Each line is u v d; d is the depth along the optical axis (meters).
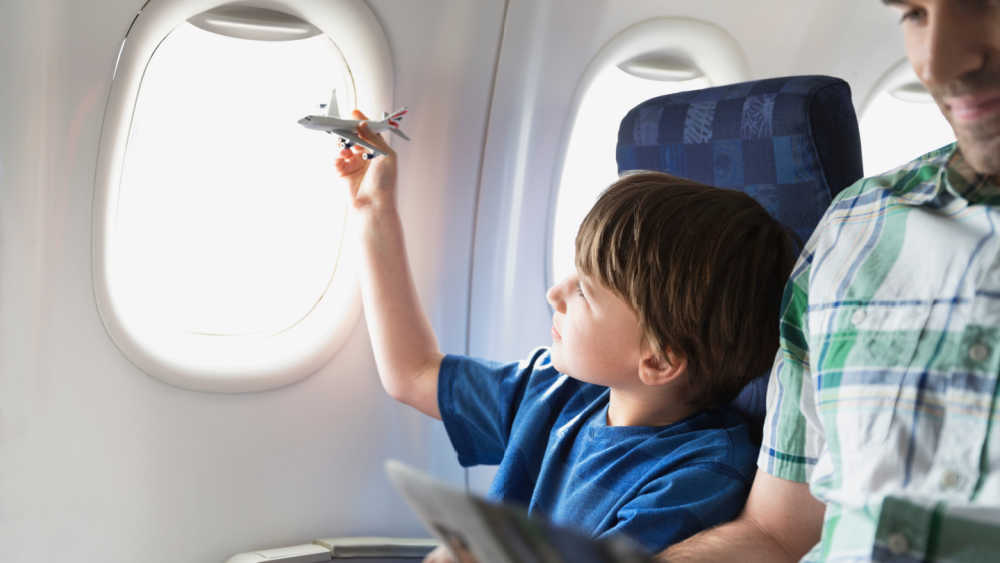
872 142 2.68
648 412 1.45
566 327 1.44
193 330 2.03
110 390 1.95
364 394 2.17
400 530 2.23
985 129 0.94
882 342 1.06
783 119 1.47
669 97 1.70
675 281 1.35
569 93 2.18
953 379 0.99
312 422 2.13
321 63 2.02
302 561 1.98
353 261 2.09
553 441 1.55
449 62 2.06
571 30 2.11
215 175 2.14
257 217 2.13
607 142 2.37
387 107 2.01
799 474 1.20
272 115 2.13
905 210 1.12
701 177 1.60
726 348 1.38
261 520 2.11
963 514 0.92
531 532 0.63
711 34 2.26
